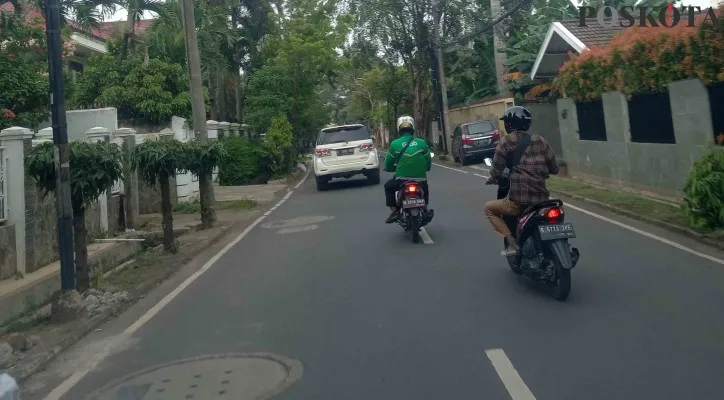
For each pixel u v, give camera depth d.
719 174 10.51
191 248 12.60
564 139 20.98
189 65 16.70
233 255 11.98
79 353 6.96
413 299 7.97
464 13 37.38
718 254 9.52
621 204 14.38
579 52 19.77
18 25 16.73
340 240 12.45
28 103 16.92
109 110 19.16
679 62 13.29
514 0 32.12
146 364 6.41
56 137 8.13
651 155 15.55
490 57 39.47
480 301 7.71
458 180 23.03
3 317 8.45
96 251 11.91
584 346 6.07
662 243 10.48
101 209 14.20
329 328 7.06
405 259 10.28
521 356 5.89
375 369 5.80
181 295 9.15
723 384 5.11
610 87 16.97
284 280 9.48
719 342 6.02
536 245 7.85
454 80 45.25
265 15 35.78
